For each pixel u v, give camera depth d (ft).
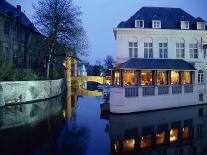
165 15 102.94
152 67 85.66
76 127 60.29
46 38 119.65
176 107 90.58
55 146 45.01
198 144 46.68
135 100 79.71
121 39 93.15
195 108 89.76
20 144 45.83
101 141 48.83
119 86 78.89
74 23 122.52
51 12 120.26
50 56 122.31
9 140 48.29
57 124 63.41
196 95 97.09
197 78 98.32
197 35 98.68
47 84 116.98
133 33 93.30
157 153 41.65
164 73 94.48
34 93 105.60
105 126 61.46
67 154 40.65
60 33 120.16
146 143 47.60
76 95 150.00
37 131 55.67
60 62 132.98
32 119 69.05
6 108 86.02
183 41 97.96
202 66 99.14
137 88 80.28
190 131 56.54
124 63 86.28
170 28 97.30
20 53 131.85
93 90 204.03
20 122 64.75
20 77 100.63
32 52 136.36
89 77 233.55
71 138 50.37
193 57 99.30
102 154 41.04
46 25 119.65
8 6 139.74
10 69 97.71
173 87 89.81
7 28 117.08
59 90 140.77
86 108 92.84
